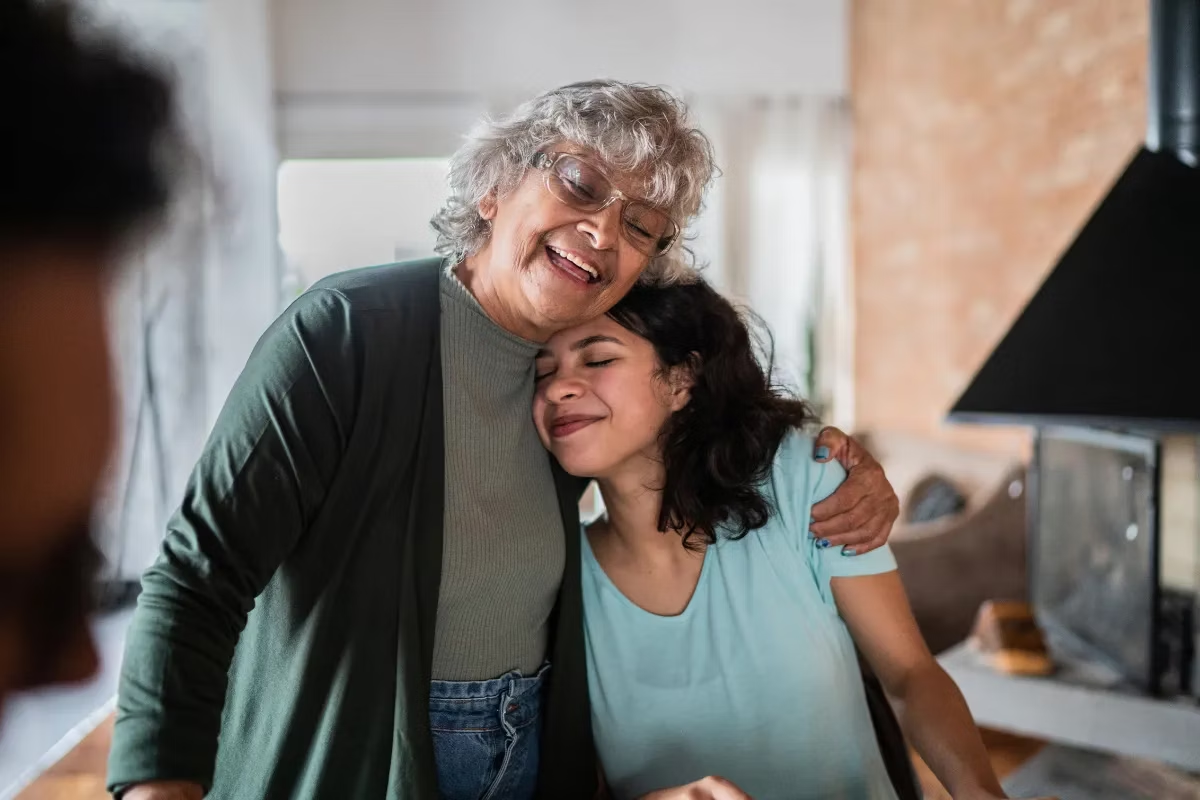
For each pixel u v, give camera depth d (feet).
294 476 3.56
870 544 4.65
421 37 18.80
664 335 4.39
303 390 3.63
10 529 1.04
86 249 1.05
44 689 1.10
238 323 16.16
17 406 1.03
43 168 1.01
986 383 8.04
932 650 10.28
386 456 3.81
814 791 4.60
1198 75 7.57
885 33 17.46
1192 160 7.79
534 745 4.59
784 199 19.70
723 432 4.52
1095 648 7.33
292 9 18.53
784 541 4.69
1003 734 7.61
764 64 19.57
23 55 1.00
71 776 6.47
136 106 1.08
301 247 18.02
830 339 19.60
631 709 4.73
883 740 5.08
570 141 4.02
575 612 4.58
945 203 15.25
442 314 4.13
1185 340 7.27
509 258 4.09
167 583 3.31
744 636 4.64
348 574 3.79
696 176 4.36
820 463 4.79
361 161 18.83
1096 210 8.36
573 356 4.42
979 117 14.11
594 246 4.00
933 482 13.41
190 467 3.56
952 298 15.07
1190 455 8.92
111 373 1.10
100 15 1.10
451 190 4.32
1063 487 7.79
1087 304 7.91
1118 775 6.68
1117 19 10.70
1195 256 7.55
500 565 4.21
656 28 19.39
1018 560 10.29
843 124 19.62
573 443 4.39
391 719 3.85
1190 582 8.93
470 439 4.12
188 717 3.14
